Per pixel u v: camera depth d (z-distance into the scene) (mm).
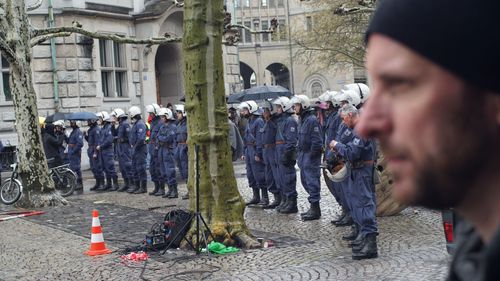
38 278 7535
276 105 11922
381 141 704
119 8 24703
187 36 8711
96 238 8773
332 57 30719
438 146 664
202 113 8695
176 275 7230
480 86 652
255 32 15078
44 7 22781
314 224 10352
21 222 12000
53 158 16406
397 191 698
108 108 24172
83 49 23328
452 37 653
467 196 685
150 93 25766
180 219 8633
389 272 6887
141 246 8734
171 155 14828
